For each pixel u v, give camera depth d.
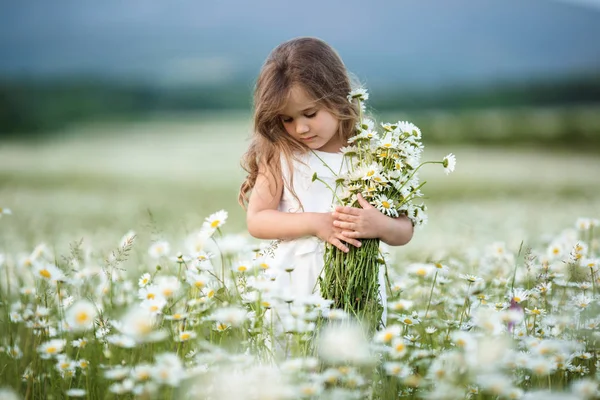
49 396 2.38
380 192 2.88
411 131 2.91
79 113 47.16
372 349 2.37
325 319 2.64
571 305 2.95
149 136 35.94
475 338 2.42
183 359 2.49
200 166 23.77
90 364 2.61
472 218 9.35
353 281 2.78
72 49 134.25
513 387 2.25
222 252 3.04
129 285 3.50
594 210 8.84
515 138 30.44
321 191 3.13
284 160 3.12
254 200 3.15
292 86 2.98
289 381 2.16
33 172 21.17
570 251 3.39
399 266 4.61
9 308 3.28
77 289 3.24
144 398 2.12
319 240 2.97
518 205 11.48
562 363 2.37
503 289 3.34
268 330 2.60
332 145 3.22
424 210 2.99
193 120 45.91
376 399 2.27
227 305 2.68
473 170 21.19
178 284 2.73
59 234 7.48
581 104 45.28
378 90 53.41
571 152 27.14
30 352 2.88
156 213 10.82
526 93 48.94
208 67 99.38
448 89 53.78
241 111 53.66
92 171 21.78
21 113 42.62
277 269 2.98
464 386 2.21
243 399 2.04
